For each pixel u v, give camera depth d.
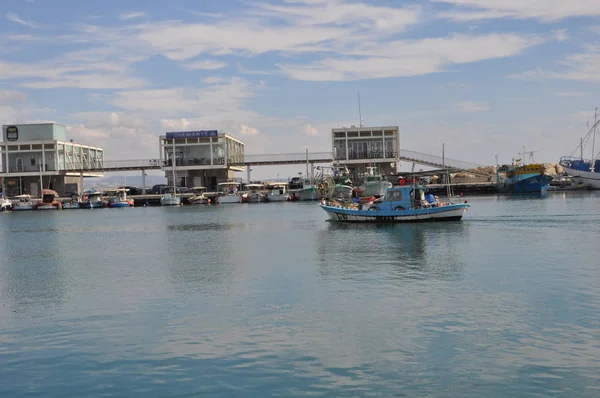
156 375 17.58
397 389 16.09
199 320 23.36
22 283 33.28
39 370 18.31
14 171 151.50
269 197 140.38
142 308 25.78
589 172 145.88
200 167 149.62
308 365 17.97
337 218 66.69
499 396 15.54
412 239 47.25
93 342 20.94
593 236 46.06
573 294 25.73
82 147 166.12
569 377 16.58
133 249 48.59
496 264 33.97
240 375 17.36
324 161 152.62
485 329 20.91
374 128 152.25
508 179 138.12
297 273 33.09
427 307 24.20
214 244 50.12
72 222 87.38
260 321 22.88
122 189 146.38
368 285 28.95
